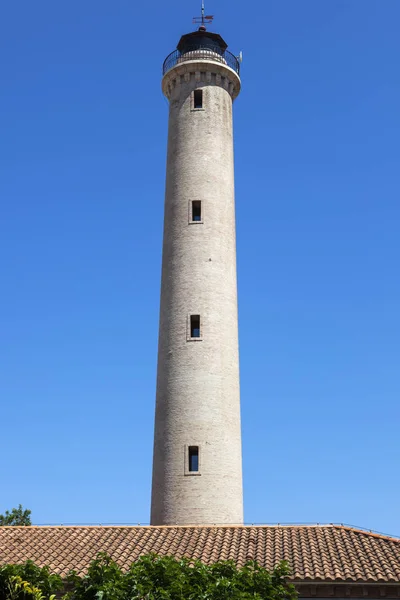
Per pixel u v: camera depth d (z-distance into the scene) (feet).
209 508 144.97
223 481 147.84
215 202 167.32
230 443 151.94
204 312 158.30
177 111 176.55
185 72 177.37
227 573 88.28
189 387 152.97
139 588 80.74
